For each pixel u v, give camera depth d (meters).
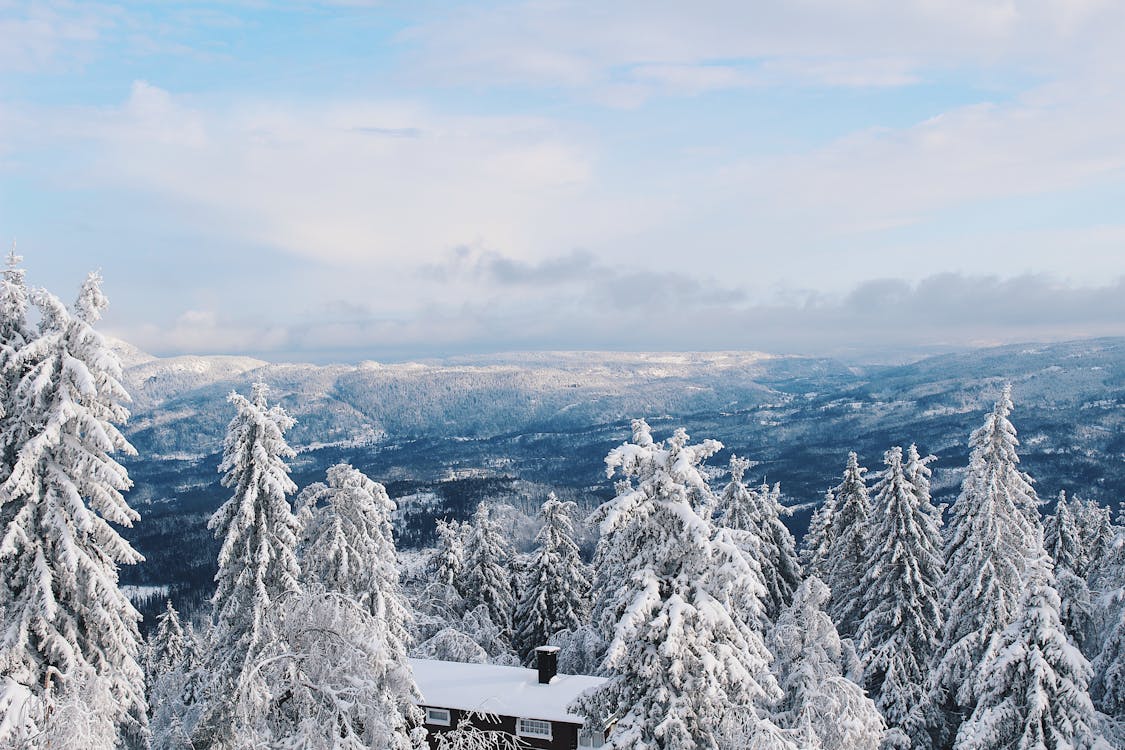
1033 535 33.19
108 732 18.42
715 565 17.95
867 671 34.47
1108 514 52.09
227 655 26.48
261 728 16.61
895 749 32.16
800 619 26.14
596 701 19.64
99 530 19.88
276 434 27.41
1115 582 33.69
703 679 17.53
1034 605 25.33
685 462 18.12
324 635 17.47
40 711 17.89
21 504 19.36
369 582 32.72
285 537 26.95
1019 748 24.77
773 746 17.64
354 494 32.97
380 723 16.64
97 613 19.61
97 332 19.56
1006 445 32.91
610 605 19.02
